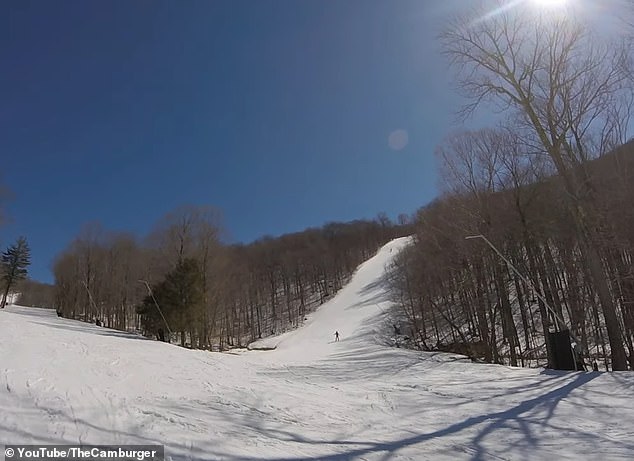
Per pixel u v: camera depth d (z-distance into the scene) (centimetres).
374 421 830
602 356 2689
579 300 2758
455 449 638
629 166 2191
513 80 1758
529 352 3164
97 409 677
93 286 6581
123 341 1827
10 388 701
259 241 12181
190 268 4338
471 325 3809
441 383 1342
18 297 9600
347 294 8588
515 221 2714
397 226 13488
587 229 1711
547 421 788
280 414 834
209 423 699
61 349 1215
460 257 3091
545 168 2544
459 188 2959
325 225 13838
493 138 2805
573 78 1723
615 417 790
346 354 3238
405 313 5259
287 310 8894
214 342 6034
